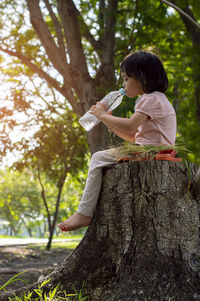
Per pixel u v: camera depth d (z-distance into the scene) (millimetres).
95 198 2562
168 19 8844
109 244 2498
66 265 2564
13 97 7465
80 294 2258
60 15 6461
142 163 2441
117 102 2727
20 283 4305
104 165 2539
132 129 2482
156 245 2312
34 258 7324
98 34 6938
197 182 2332
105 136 5668
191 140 11891
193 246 2293
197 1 7840
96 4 7781
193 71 9016
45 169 8945
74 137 8562
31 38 7988
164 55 8375
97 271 2469
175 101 10016
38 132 7949
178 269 2227
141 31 6184
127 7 7715
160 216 2338
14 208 28250
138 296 2150
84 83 6293
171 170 2387
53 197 27938
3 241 11805
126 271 2326
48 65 7922
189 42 9242
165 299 2113
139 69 2586
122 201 2463
